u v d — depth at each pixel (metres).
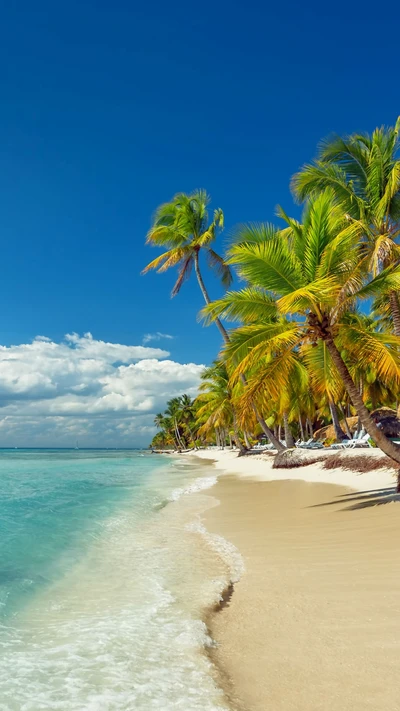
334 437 41.84
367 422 13.38
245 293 15.82
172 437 132.50
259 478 25.27
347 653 3.99
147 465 51.28
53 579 7.00
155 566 7.64
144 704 3.37
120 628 4.95
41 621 5.25
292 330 13.55
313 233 13.92
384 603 5.06
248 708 3.27
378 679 3.52
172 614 5.33
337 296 13.34
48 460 70.31
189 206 30.45
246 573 6.95
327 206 13.90
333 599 5.39
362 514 10.87
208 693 3.50
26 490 21.20
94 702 3.42
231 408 53.81
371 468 19.31
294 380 23.11
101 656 4.25
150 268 29.97
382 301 21.19
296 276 14.29
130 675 3.85
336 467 22.08
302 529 9.91
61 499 17.45
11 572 7.41
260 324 16.02
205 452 92.44
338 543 8.26
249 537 9.60
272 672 3.79
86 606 5.77
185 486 22.98
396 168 17.98
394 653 3.90
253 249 14.09
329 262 13.77
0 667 4.06
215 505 15.16
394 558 6.84
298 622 4.82
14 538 10.09
